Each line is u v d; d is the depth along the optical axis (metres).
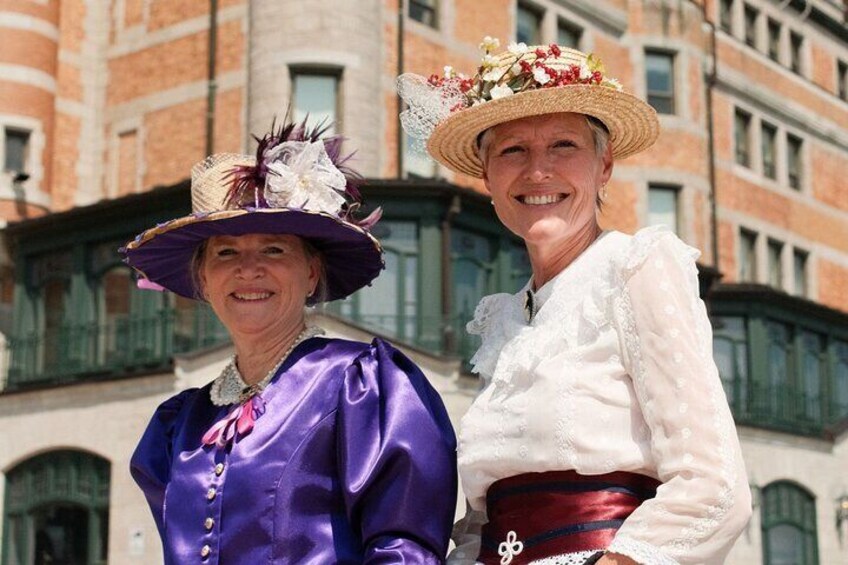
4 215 19.83
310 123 18.00
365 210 16.59
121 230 17.67
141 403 14.94
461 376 14.87
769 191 27.59
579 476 2.92
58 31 21.27
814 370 25.47
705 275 22.91
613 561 2.68
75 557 15.52
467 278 17.36
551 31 22.12
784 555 20.94
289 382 3.34
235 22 19.38
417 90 3.59
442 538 3.16
